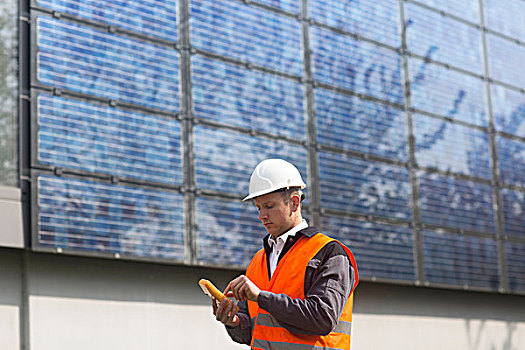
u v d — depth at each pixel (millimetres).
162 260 9125
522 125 14266
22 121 8445
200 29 10031
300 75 11008
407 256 11688
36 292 8273
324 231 10758
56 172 8477
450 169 12719
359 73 11766
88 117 8820
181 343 9312
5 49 8492
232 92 10203
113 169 8906
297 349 5391
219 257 9672
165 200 9297
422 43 12812
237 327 5934
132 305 8984
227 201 9891
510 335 13414
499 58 14133
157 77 9492
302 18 11227
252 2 10680
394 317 11633
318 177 10867
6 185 8258
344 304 5332
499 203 13391
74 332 8453
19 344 8133
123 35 9289
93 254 8555
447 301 12500
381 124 11867
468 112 13305
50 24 8719
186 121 9664
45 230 8273
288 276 5461
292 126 10758
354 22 11898
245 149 10195
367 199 11398
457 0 13648
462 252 12516
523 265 13484
